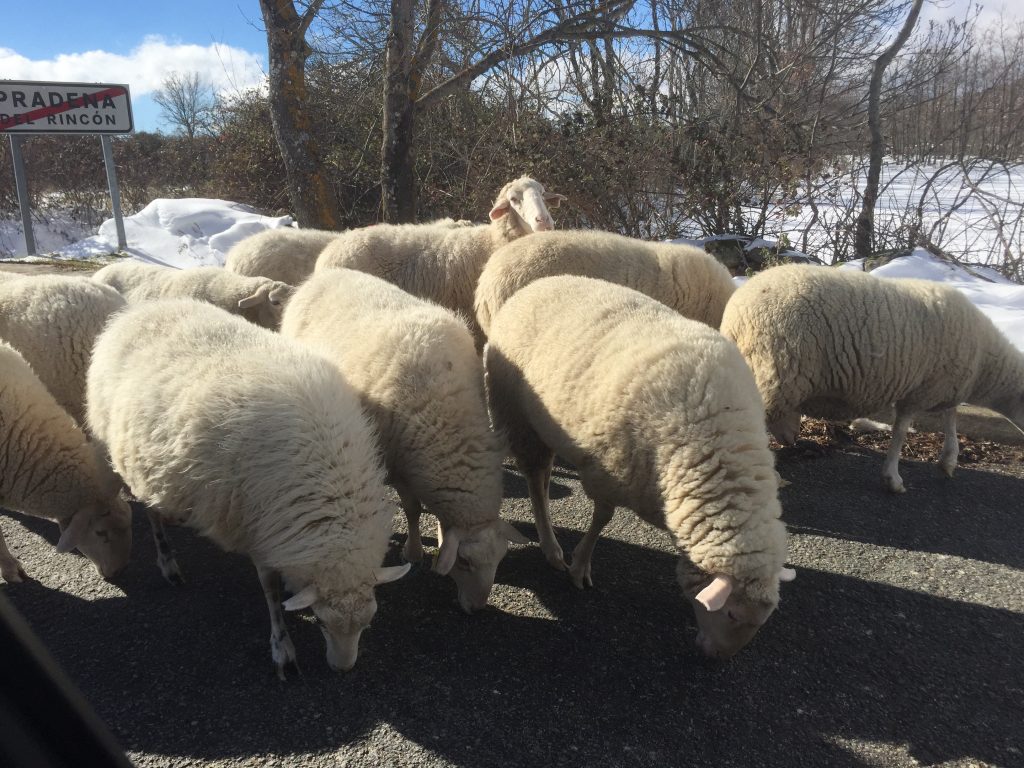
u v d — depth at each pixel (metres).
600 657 2.93
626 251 4.93
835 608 3.25
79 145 15.09
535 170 8.85
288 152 9.45
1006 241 8.50
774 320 4.11
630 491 3.05
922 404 4.32
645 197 9.16
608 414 3.02
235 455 2.66
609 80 9.70
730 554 2.69
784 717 2.60
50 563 3.57
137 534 3.91
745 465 2.81
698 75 11.39
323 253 5.94
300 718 2.56
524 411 3.57
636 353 3.07
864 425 5.29
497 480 3.32
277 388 2.78
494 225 5.87
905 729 2.54
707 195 8.60
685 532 2.83
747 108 9.69
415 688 2.72
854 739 2.50
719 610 2.78
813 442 5.12
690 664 2.90
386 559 3.73
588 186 8.70
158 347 3.16
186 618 3.13
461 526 3.21
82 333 4.37
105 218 14.59
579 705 2.65
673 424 2.86
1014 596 3.32
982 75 10.13
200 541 3.81
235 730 2.49
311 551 2.58
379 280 4.28
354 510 2.70
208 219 11.36
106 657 2.86
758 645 3.01
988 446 5.04
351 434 2.82
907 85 9.57
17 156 10.11
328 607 2.62
